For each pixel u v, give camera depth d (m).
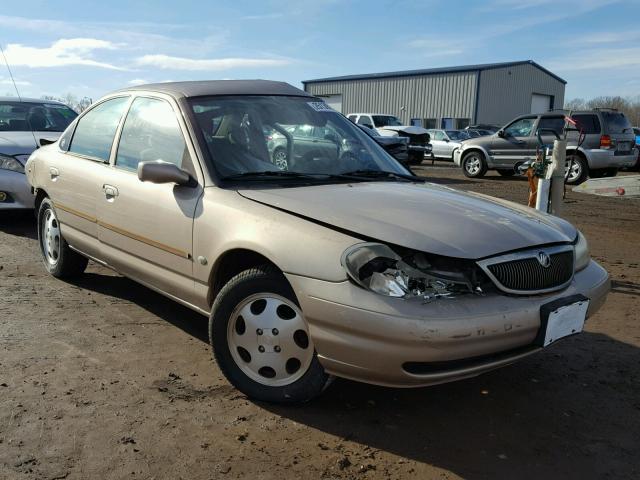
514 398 3.47
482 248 2.88
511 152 16.25
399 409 3.29
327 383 3.08
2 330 4.19
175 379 3.54
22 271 5.70
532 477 2.71
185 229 3.55
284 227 3.04
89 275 5.62
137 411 3.15
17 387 3.37
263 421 3.10
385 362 2.69
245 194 3.38
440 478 2.68
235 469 2.69
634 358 4.09
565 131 6.20
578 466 2.81
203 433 2.97
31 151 7.60
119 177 4.20
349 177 3.88
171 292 3.83
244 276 3.21
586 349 4.24
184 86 4.21
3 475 2.58
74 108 9.47
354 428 3.07
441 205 3.31
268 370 3.21
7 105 8.78
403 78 46.16
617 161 15.05
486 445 2.96
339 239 2.88
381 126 24.19
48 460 2.71
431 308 2.69
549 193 6.23
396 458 2.82
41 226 5.58
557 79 49.66
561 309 2.98
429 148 22.11
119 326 4.36
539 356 4.09
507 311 2.81
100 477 2.60
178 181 3.56
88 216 4.57
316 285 2.84
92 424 3.01
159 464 2.71
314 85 52.22
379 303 2.69
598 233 8.67
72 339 4.08
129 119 4.41
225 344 3.31
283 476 2.65
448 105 44.41
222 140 3.78
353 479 2.65
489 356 2.85
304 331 3.07
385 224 2.94
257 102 4.17
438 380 2.74
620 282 5.97
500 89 44.78
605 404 3.43
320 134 4.20
